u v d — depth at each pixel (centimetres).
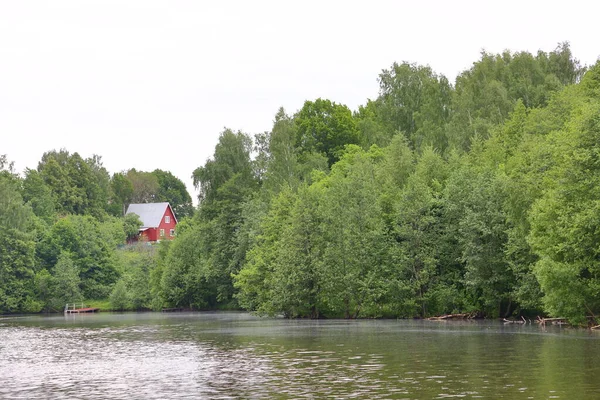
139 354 4875
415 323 7619
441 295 8312
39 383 3528
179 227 15762
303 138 16375
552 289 5931
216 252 12825
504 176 7538
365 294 8769
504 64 13638
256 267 9912
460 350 4469
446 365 3753
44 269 15488
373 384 3173
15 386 3438
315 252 9075
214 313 12319
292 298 9088
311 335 6134
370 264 8800
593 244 5722
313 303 9238
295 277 8988
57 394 3159
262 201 12081
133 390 3216
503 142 9806
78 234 16212
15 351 5347
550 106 9194
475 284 7688
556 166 6594
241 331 6975
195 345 5472
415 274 8550
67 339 6575
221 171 13188
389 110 13725
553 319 6938
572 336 5303
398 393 2920
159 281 14438
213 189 13200
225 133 13588
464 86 13812
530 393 2825
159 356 4697
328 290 8969
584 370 3397
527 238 6309
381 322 7962
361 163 10875
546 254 6147
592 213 5525
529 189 6900
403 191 8975
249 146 13762
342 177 10956
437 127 12375
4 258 14812
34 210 18812
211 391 3128
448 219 8550
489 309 8150
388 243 8812
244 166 13475
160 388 3256
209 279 12862
